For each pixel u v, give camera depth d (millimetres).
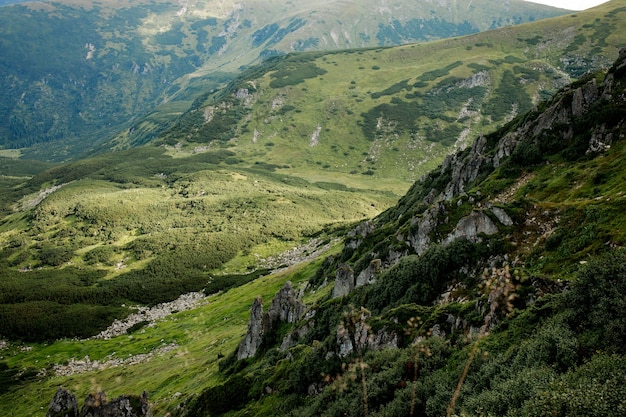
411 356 24953
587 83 62656
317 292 80875
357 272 63344
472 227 43312
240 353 66438
